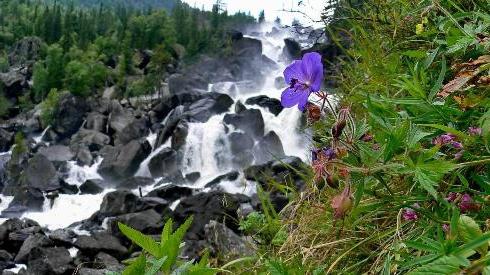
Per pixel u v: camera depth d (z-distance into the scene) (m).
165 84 76.56
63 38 103.00
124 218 25.03
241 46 78.19
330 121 2.48
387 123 1.48
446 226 1.45
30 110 71.81
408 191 1.72
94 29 129.38
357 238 1.90
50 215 34.09
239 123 43.09
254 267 2.25
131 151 42.34
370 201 1.76
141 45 100.50
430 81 2.16
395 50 2.81
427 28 2.58
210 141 41.72
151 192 30.86
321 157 1.42
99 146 49.88
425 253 1.50
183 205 23.75
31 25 126.25
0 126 60.81
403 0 2.99
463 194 1.58
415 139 1.41
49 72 79.31
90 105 58.19
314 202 2.30
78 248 22.75
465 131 1.67
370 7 3.36
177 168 40.56
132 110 58.41
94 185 39.03
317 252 2.13
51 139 56.72
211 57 80.31
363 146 1.42
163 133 44.53
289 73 1.59
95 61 89.88
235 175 37.12
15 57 104.56
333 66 3.84
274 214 2.83
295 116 42.38
